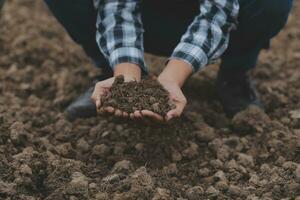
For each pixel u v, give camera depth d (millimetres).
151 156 1825
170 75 1646
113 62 1696
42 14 2826
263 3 1834
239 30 1905
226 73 2053
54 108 2143
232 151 1856
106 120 1963
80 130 1953
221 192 1704
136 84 1642
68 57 2441
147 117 1599
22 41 2504
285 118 2018
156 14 1932
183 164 1819
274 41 2627
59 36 2627
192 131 1930
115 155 1826
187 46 1660
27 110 2074
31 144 1870
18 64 2402
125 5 1764
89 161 1826
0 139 1850
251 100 2062
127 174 1729
